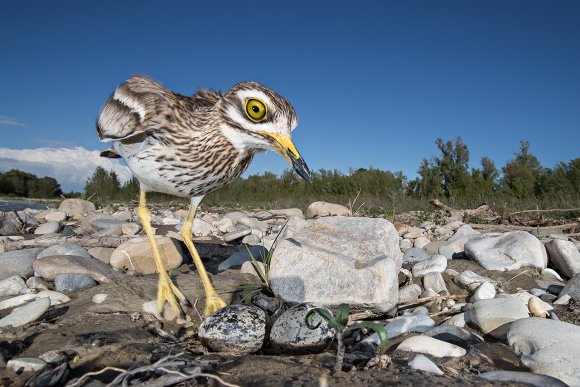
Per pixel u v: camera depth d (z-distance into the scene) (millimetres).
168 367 229
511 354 262
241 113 338
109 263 517
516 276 454
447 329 299
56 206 1491
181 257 501
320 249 358
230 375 223
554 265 490
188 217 371
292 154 342
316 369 226
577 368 236
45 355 252
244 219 886
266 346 296
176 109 334
